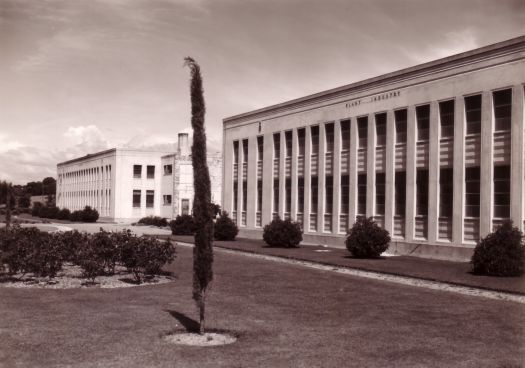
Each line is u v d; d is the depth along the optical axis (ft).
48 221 228.02
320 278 58.34
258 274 61.36
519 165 68.28
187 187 212.43
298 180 114.83
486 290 50.72
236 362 26.99
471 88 75.15
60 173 340.18
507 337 32.50
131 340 31.07
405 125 87.40
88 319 36.52
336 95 102.94
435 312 40.01
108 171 247.09
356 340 31.58
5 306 40.81
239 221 136.67
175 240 116.16
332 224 103.35
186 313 39.04
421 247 82.43
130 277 58.13
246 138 134.51
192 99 34.14
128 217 236.63
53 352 28.43
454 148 77.36
